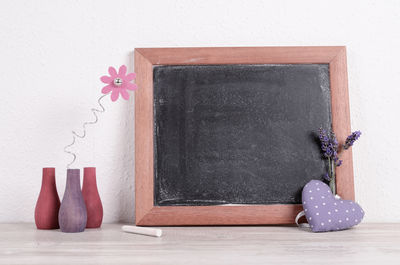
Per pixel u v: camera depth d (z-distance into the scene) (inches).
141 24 46.9
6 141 46.2
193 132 44.2
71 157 46.3
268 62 45.1
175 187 43.4
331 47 45.4
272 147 44.1
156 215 42.5
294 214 42.8
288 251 29.3
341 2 46.8
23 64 46.6
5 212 45.7
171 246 31.4
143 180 43.1
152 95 44.6
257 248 30.5
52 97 46.6
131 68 46.6
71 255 28.3
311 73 45.3
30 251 29.7
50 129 46.4
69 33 46.9
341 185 43.5
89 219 41.1
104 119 46.5
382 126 46.6
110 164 46.3
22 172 46.1
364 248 30.4
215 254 28.4
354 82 46.8
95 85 46.7
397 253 28.6
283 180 43.7
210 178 43.6
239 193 43.4
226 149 44.0
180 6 47.0
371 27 46.7
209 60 44.9
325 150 43.0
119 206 46.0
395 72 46.6
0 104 46.4
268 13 47.1
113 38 46.9
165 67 45.1
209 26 46.9
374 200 46.0
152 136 43.9
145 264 25.7
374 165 46.3
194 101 44.6
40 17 46.9
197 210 42.7
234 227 42.0
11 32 46.7
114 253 28.9
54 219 40.5
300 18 47.0
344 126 44.4
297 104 44.8
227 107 44.6
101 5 47.0
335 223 38.2
